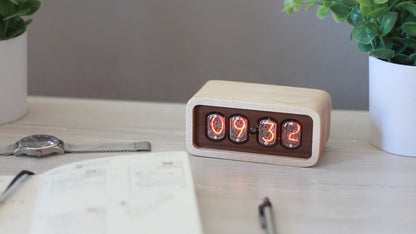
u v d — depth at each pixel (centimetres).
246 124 86
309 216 72
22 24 98
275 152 86
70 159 86
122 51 137
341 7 87
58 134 95
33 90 142
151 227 63
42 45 138
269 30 130
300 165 85
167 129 98
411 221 72
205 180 81
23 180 74
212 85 92
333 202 76
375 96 89
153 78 138
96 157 87
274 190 78
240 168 85
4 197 71
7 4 92
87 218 64
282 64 133
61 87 141
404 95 85
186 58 135
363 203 76
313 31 129
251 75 134
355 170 84
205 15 131
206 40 133
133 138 94
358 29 84
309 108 82
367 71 130
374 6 82
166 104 109
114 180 71
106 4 133
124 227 63
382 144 90
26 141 88
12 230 65
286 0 90
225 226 70
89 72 140
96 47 137
